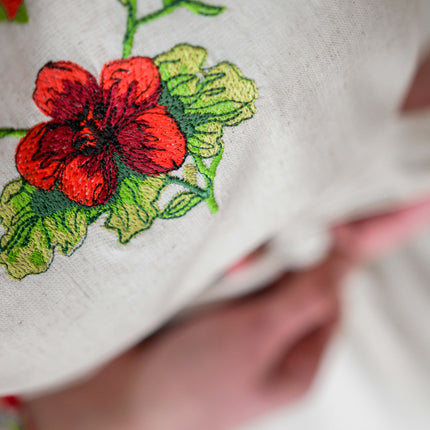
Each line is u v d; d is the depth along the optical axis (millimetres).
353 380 766
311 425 782
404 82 305
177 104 253
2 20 245
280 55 256
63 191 251
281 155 273
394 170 431
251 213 290
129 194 255
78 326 276
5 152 248
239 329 435
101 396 398
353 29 260
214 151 258
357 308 755
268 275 520
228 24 255
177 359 414
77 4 247
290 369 464
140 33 251
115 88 250
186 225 266
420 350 727
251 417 442
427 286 723
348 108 283
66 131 249
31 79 247
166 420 399
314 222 496
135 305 279
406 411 741
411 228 545
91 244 258
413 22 283
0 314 258
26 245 254
